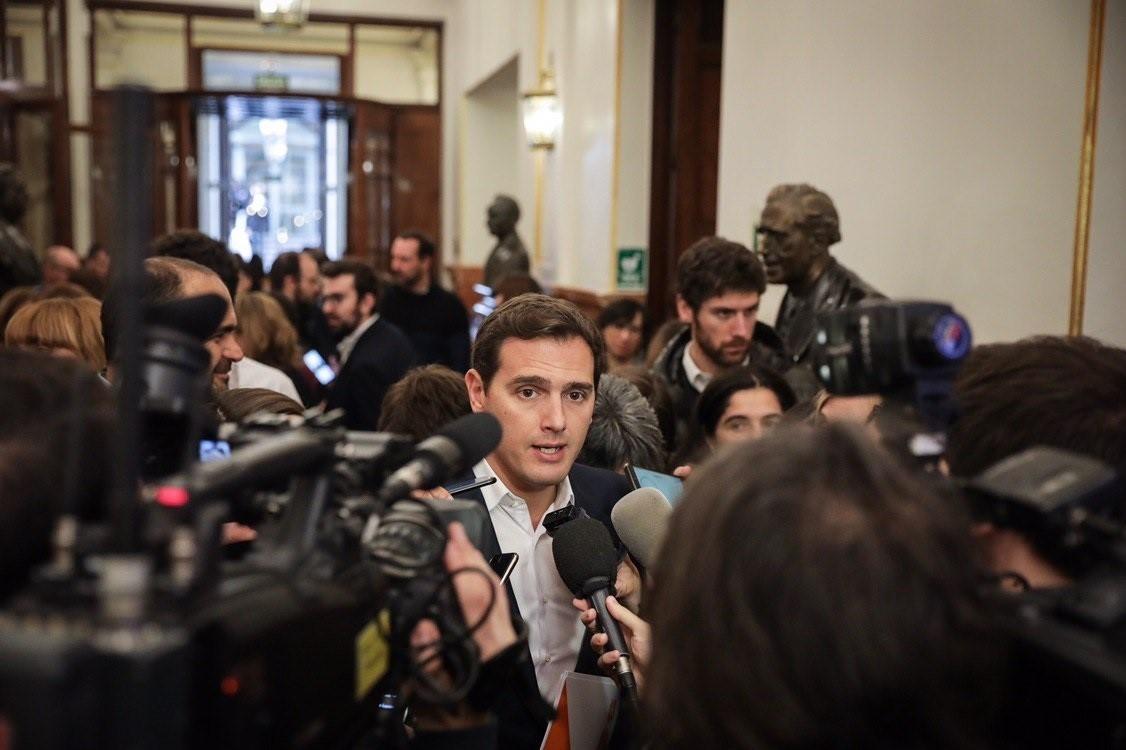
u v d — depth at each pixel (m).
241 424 1.14
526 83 9.95
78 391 0.85
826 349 1.06
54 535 0.85
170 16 14.06
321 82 15.27
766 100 4.98
